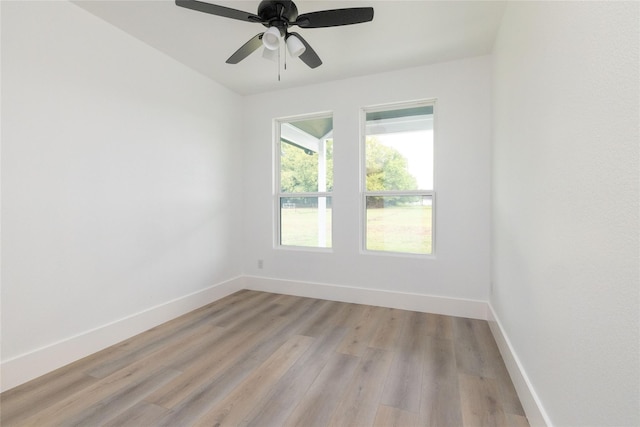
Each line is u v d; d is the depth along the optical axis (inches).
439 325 106.7
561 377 45.6
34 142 74.0
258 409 62.9
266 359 83.4
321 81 134.6
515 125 72.9
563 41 45.4
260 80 133.8
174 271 114.3
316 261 139.2
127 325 96.1
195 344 92.5
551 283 49.9
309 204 144.3
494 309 100.4
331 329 103.6
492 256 104.7
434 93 118.0
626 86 30.1
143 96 101.7
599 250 35.3
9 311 69.9
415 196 125.3
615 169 32.0
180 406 63.7
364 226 133.6
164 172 110.0
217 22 90.4
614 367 32.2
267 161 149.0
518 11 70.6
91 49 86.3
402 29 94.3
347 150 132.4
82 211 84.4
